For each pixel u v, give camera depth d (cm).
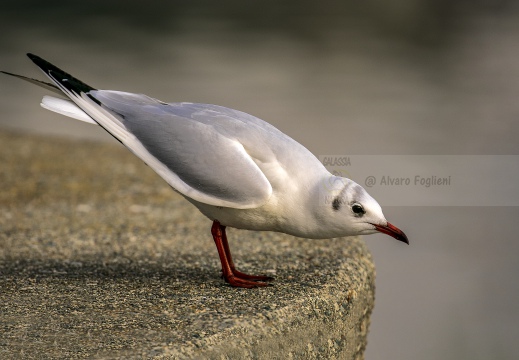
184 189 787
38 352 620
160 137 805
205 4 3173
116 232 1102
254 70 2395
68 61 2400
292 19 3062
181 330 668
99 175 1444
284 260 930
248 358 668
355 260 911
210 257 966
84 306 736
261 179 761
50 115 2031
